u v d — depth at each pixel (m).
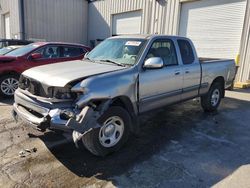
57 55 7.67
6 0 19.20
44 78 3.43
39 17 17.05
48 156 3.60
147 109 4.21
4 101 6.69
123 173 3.21
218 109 6.54
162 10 13.09
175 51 4.82
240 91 9.21
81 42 19.80
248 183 3.06
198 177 3.17
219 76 6.07
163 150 3.93
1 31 21.98
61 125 3.08
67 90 3.20
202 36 11.70
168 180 3.08
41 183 2.94
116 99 3.64
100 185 2.94
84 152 3.75
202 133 4.73
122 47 4.47
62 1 18.05
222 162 3.59
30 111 3.55
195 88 5.33
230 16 10.49
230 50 10.69
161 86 4.36
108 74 3.54
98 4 18.36
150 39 4.34
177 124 5.22
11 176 3.06
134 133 4.37
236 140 4.44
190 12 11.99
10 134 4.32
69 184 2.94
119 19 16.69
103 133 3.49
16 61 6.92
